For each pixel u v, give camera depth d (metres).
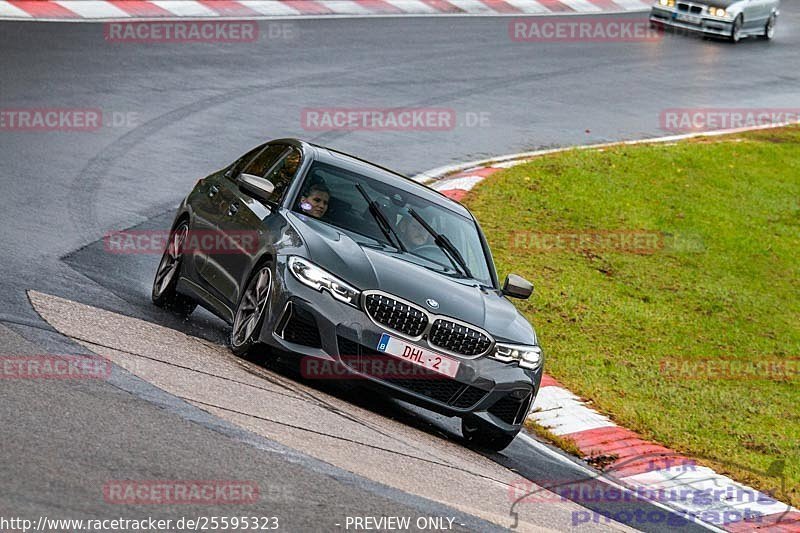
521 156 71.06
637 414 37.56
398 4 110.12
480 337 28.70
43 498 17.03
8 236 39.59
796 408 42.12
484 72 92.44
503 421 29.56
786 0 155.75
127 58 76.38
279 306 28.17
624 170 70.69
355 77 84.06
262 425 23.47
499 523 21.97
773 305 53.88
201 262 33.91
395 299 28.14
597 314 48.06
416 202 33.44
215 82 75.56
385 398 32.38
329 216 31.41
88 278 36.78
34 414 20.64
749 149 80.69
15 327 26.81
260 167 35.31
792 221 67.44
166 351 27.94
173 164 57.53
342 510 19.61
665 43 114.88
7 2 83.12
